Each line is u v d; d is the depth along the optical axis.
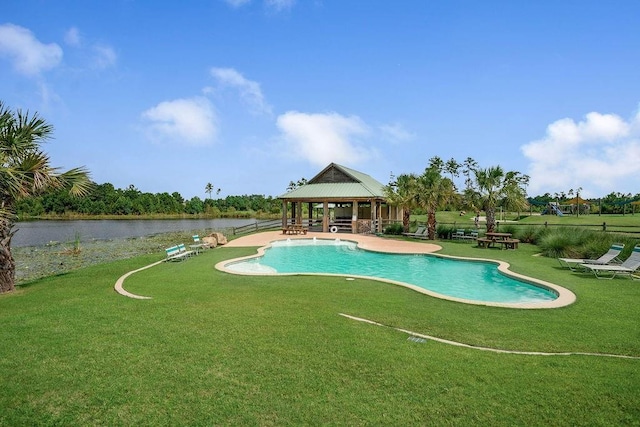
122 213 73.69
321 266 15.69
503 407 3.93
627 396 4.12
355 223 28.19
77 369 4.80
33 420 3.71
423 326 6.73
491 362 5.05
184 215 82.12
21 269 15.42
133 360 5.07
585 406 3.94
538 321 7.06
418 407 3.95
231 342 5.74
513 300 10.26
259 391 4.27
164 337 5.95
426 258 16.59
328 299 8.55
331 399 4.10
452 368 4.86
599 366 4.93
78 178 10.98
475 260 14.92
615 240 14.31
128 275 11.61
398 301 8.44
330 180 31.25
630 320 7.09
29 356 5.20
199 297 8.70
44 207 65.56
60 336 6.00
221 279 10.87
